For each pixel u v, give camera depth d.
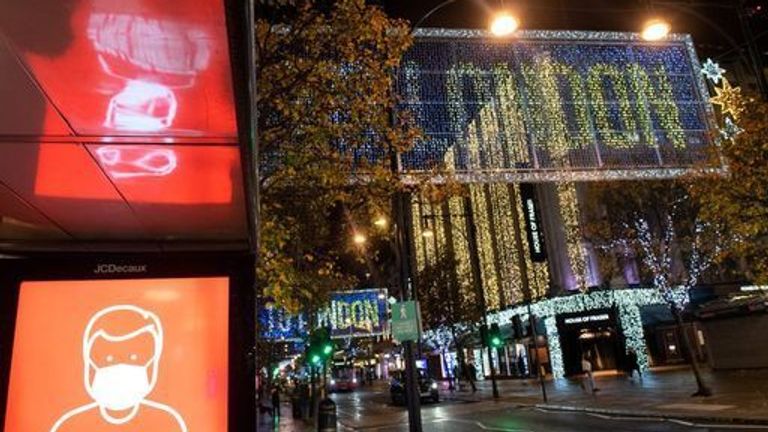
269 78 10.02
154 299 5.35
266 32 10.09
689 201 27.67
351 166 11.20
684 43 16.97
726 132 16.66
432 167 13.72
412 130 11.93
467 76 14.59
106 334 5.23
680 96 16.45
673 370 43.47
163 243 5.59
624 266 47.94
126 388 5.15
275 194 10.85
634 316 47.06
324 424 18.88
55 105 3.25
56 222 5.07
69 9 2.43
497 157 14.44
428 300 51.91
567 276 49.62
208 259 5.49
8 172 4.09
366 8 10.84
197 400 5.21
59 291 5.24
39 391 5.04
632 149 15.71
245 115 3.30
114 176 4.22
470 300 51.84
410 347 10.66
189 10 2.42
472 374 48.75
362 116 11.05
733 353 35.81
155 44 2.67
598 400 27.17
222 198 4.66
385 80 11.08
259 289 9.89
